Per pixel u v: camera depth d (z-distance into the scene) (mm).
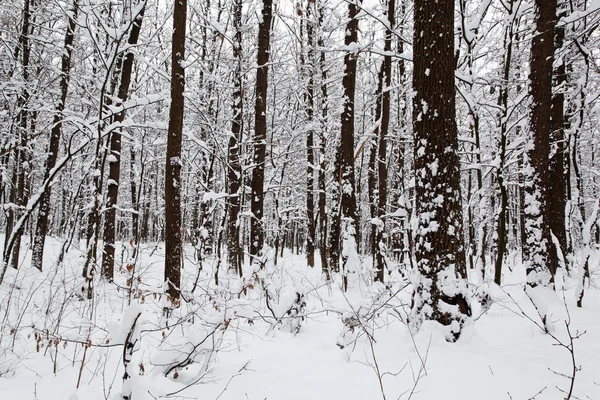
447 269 4355
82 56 10547
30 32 11539
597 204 6184
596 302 6621
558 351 4008
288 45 15516
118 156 10203
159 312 5875
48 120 11617
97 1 7656
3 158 12633
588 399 2869
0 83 10164
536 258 6797
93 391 3223
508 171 14391
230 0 13773
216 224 20391
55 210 27953
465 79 7051
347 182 9656
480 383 3195
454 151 4539
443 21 4605
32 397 3100
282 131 16531
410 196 9930
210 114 12953
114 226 9836
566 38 8016
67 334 4832
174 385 3287
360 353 4160
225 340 4816
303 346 4547
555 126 8875
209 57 12844
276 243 17031
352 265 8695
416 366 3625
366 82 16172
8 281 8445
